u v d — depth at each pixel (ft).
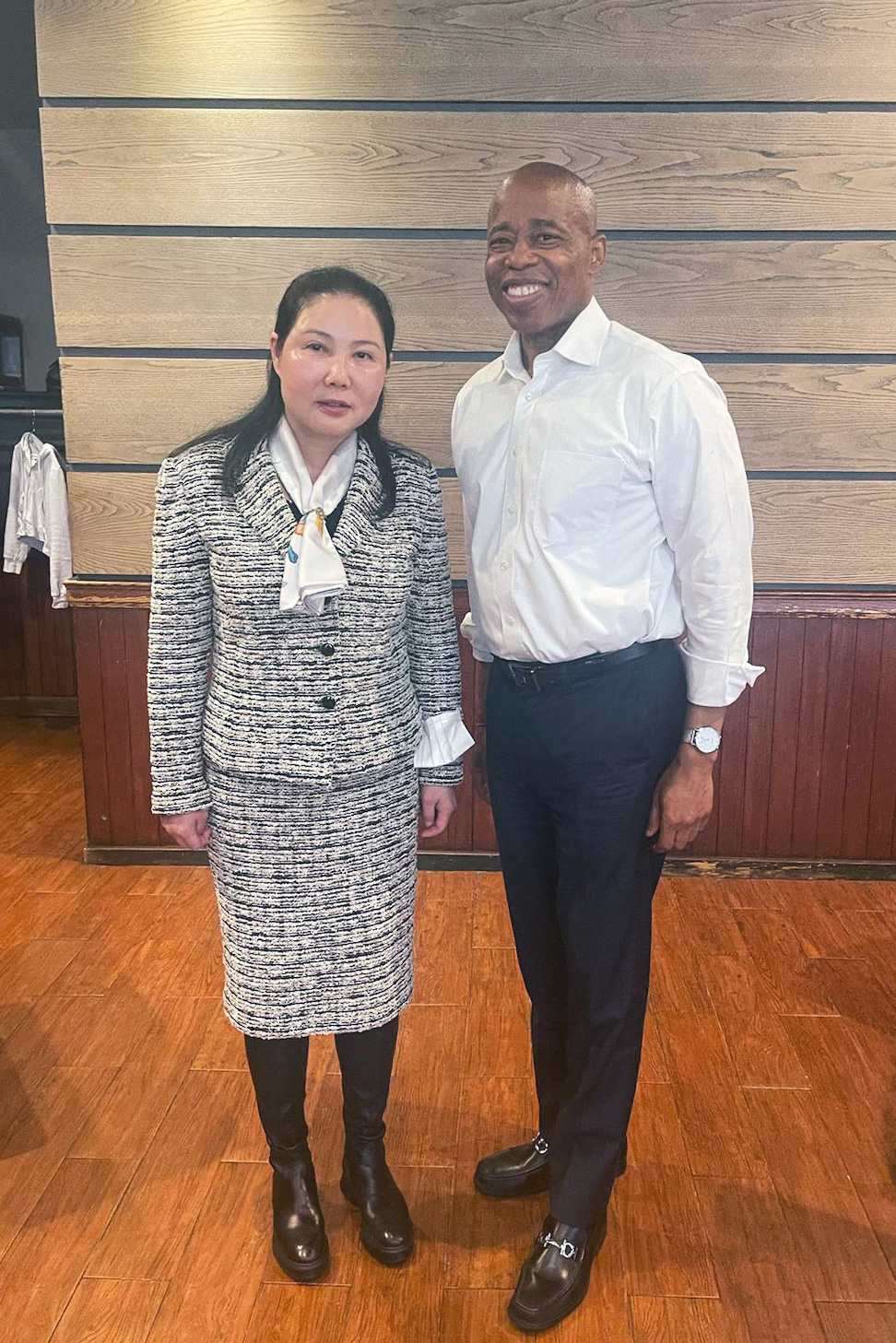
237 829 5.42
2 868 11.12
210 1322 5.42
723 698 5.22
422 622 5.78
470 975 8.84
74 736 16.46
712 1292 5.61
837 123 9.46
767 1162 6.61
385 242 9.87
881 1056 7.72
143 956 9.21
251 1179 6.49
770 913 10.03
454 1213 6.21
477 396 5.65
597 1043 5.51
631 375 5.05
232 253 9.91
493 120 9.61
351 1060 5.81
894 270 9.73
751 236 9.75
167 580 5.21
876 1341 5.30
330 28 9.48
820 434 10.09
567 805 5.41
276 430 5.30
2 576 17.17
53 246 9.91
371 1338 5.33
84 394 10.23
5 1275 5.72
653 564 5.24
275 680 5.24
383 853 5.62
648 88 9.50
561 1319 5.42
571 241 5.03
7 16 12.94
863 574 10.32
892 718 10.52
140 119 9.66
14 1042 7.91
